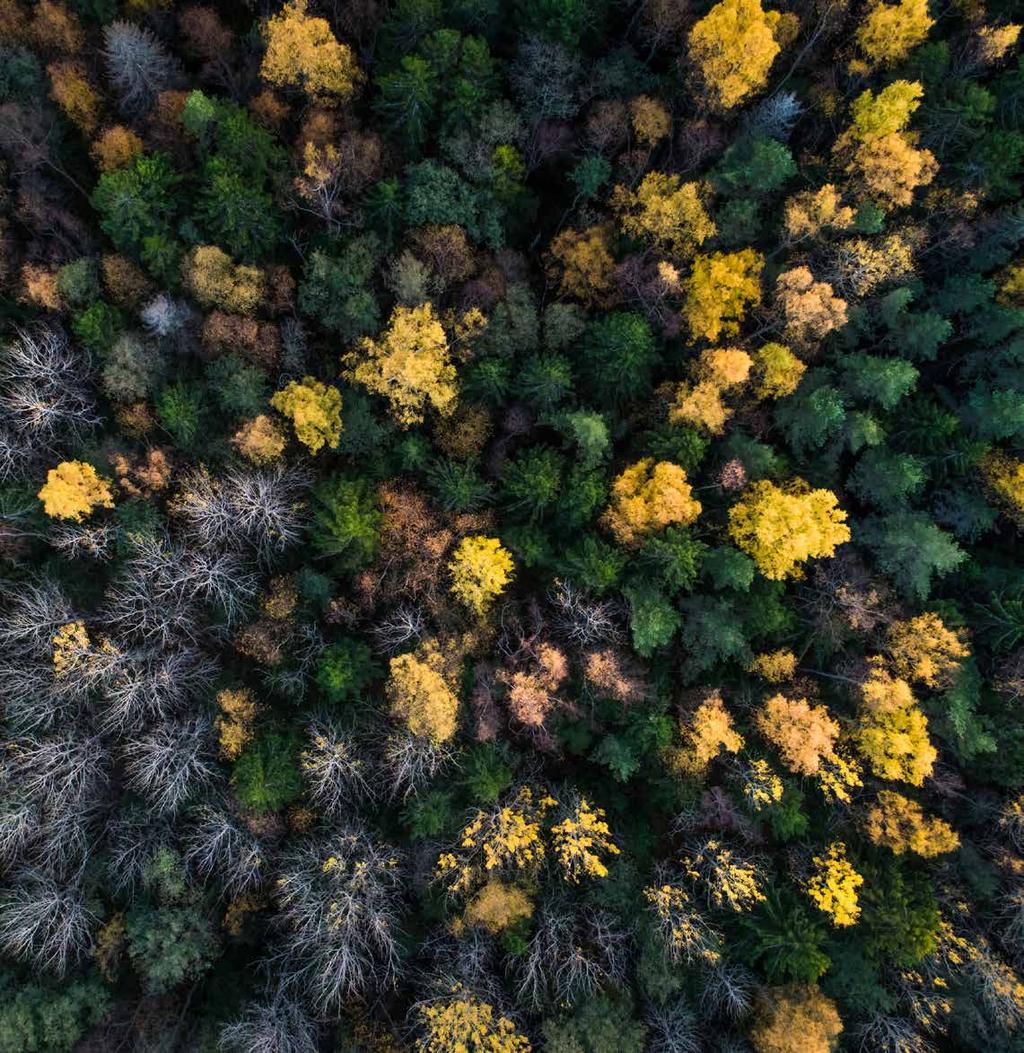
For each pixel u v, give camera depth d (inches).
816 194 965.8
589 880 947.3
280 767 882.8
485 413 996.6
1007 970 951.6
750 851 968.9
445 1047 847.1
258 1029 839.7
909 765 956.6
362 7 969.5
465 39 911.7
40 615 872.3
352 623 958.4
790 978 922.1
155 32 983.0
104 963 876.0
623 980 895.7
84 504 854.5
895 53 989.8
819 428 987.9
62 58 950.4
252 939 939.3
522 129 966.4
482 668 968.9
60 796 866.1
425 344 893.8
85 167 986.7
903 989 960.3
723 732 916.6
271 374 963.3
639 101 974.4
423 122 945.5
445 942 922.7
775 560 945.5
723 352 936.9
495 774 928.9
